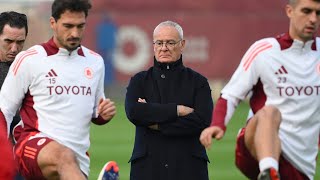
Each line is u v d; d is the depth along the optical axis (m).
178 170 25.64
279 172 23.31
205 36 86.00
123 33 84.50
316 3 22.12
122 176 40.53
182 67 26.20
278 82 22.88
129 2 84.25
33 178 24.39
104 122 25.25
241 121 66.94
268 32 86.06
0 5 77.75
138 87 26.08
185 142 25.77
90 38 84.06
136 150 25.89
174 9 85.50
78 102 24.48
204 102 25.84
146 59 84.50
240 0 85.94
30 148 23.89
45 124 24.39
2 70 26.53
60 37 24.02
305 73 22.92
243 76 22.83
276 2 86.00
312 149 23.31
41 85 24.41
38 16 75.94
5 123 24.20
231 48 86.00
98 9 84.19
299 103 22.92
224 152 50.47
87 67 24.80
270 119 21.27
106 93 84.31
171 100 25.86
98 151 50.12
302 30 22.45
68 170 23.05
